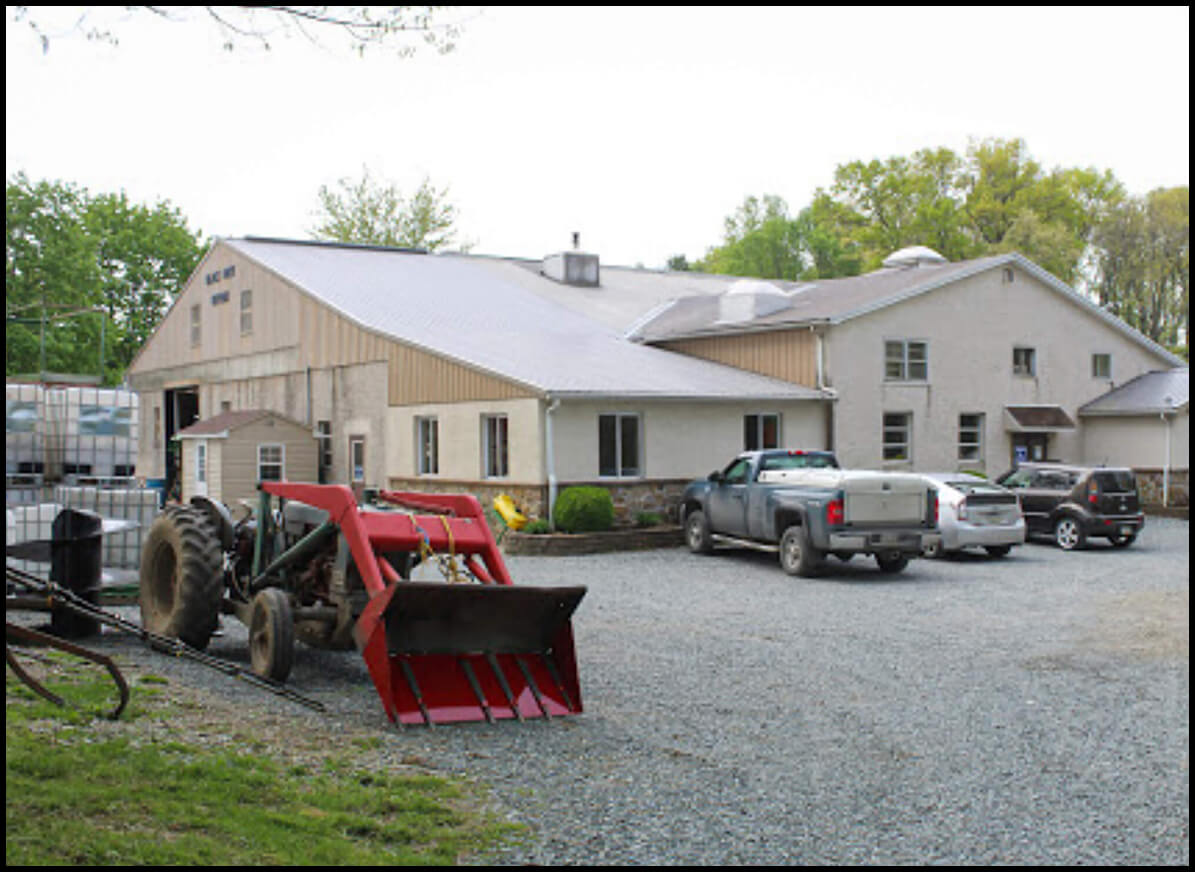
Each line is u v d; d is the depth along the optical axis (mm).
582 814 5984
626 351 27016
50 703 7078
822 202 65000
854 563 19078
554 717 8078
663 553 20266
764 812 6133
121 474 22766
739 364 27109
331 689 8789
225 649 10508
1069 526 21219
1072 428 28656
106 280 55844
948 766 7145
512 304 31234
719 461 23531
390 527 8641
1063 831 5945
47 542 12492
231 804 5539
